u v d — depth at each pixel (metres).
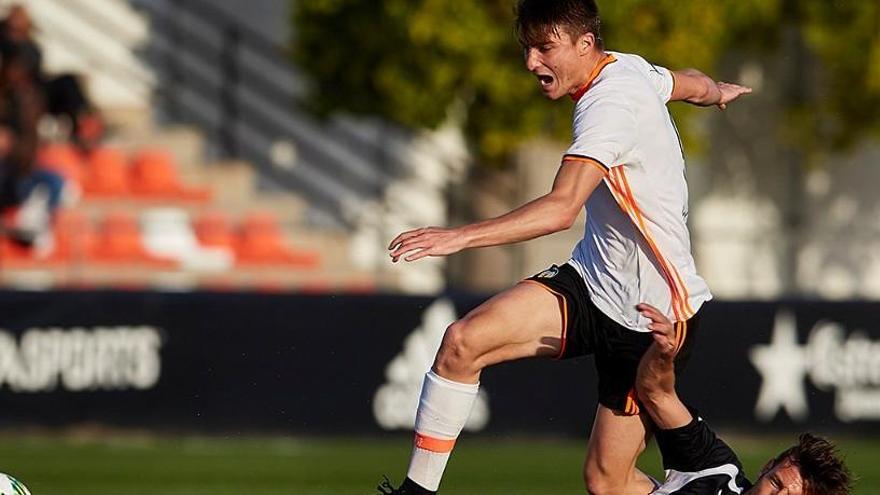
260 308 47.00
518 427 47.84
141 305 46.59
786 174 74.88
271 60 70.50
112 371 46.44
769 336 49.41
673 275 23.94
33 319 46.09
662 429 24.92
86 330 46.38
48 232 58.09
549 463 44.19
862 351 49.94
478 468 43.03
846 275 75.56
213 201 63.00
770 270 74.62
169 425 46.56
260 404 46.84
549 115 60.62
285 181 69.94
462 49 58.91
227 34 69.19
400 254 21.25
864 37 64.56
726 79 73.44
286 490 38.47
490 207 65.69
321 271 63.25
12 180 57.56
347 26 62.38
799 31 72.38
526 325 24.05
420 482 24.36
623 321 24.23
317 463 42.84
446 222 69.62
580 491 39.53
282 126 70.19
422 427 24.25
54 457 42.84
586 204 24.31
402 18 59.81
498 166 64.69
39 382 46.09
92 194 60.31
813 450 23.12
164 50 70.06
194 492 37.97
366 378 47.34
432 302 47.78
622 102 22.88
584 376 48.25
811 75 73.88
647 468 44.56
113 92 68.88
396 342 47.56
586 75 23.41
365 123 70.12
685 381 48.91
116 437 46.34
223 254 61.22
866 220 75.69
